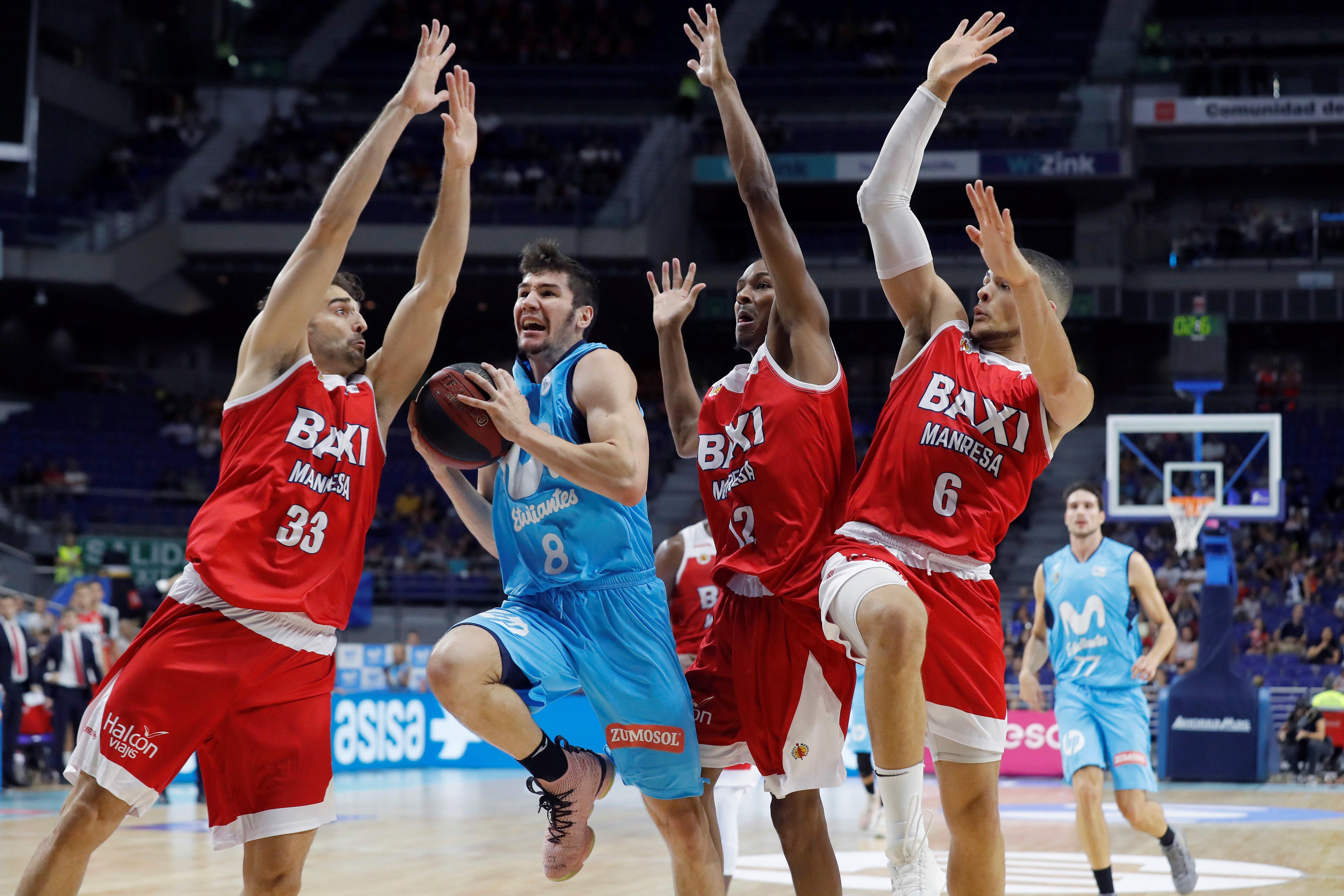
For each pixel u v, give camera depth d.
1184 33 24.05
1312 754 12.73
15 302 20.59
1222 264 21.33
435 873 6.09
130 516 18.59
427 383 3.40
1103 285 21.11
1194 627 16.06
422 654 14.42
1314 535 19.03
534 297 3.55
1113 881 5.40
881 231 3.61
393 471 20.91
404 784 11.77
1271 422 11.84
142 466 20.14
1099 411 22.12
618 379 3.45
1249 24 23.83
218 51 24.00
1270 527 19.02
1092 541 5.85
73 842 2.94
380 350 3.53
